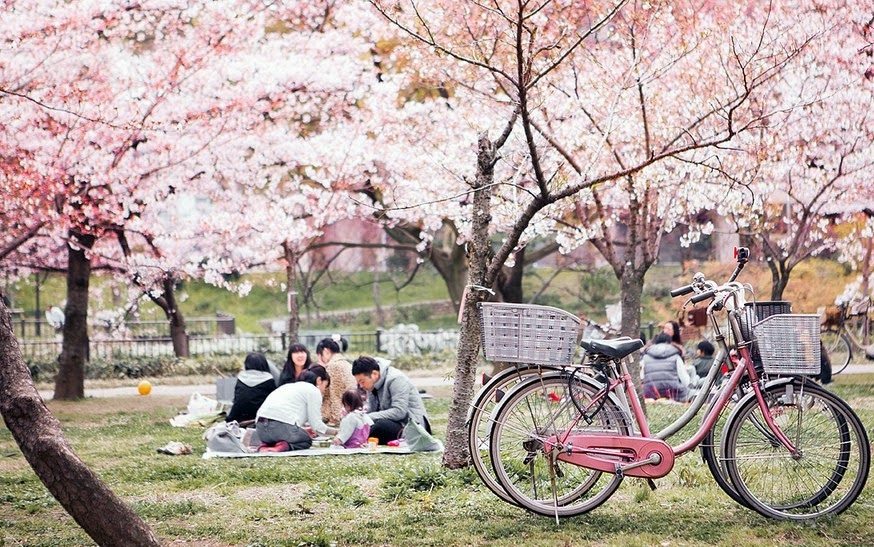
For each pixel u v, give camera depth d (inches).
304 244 732.7
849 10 421.1
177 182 603.5
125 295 999.6
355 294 1353.3
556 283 1173.1
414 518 201.8
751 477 197.9
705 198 433.4
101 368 751.1
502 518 199.8
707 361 459.8
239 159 625.0
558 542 177.3
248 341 910.4
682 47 353.7
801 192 520.4
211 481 267.4
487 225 255.3
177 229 650.2
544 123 401.1
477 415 200.4
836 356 684.1
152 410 516.4
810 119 450.6
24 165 510.0
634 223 383.6
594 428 194.2
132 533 149.7
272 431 337.4
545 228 455.5
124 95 537.6
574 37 345.4
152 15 550.0
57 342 855.7
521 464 210.4
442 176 508.4
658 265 1121.4
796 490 199.0
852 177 510.0
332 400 398.9
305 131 658.2
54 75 522.3
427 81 415.2
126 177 558.9
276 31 692.7
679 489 228.2
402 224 674.2
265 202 653.9
